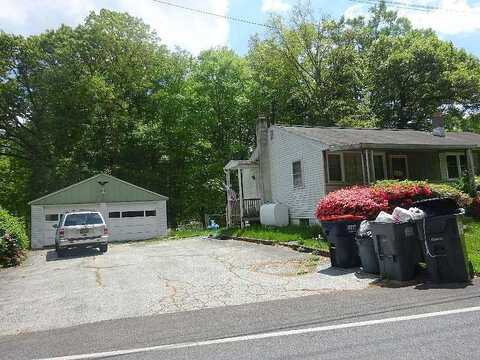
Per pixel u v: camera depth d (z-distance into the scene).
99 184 26.66
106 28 39.72
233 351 4.85
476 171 24.64
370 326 5.41
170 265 12.42
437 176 23.25
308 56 39.84
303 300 7.24
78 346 5.54
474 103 34.97
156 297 8.33
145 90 41.97
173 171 39.78
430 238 7.88
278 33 39.34
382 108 36.69
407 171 22.42
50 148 37.34
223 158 37.75
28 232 37.31
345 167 19.77
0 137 40.06
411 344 4.65
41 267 14.62
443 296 6.77
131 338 5.72
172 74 41.44
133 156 39.09
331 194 11.98
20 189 43.31
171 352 5.00
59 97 36.09
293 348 4.79
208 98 38.06
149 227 27.45
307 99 39.94
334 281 8.75
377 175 21.44
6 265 15.39
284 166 22.05
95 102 36.59
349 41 39.00
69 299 8.73
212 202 39.22
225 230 21.95
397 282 8.17
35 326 6.89
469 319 5.41
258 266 11.20
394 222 8.23
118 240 26.55
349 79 37.97
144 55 41.16
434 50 34.19
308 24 39.06
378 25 43.72
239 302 7.47
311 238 15.47
